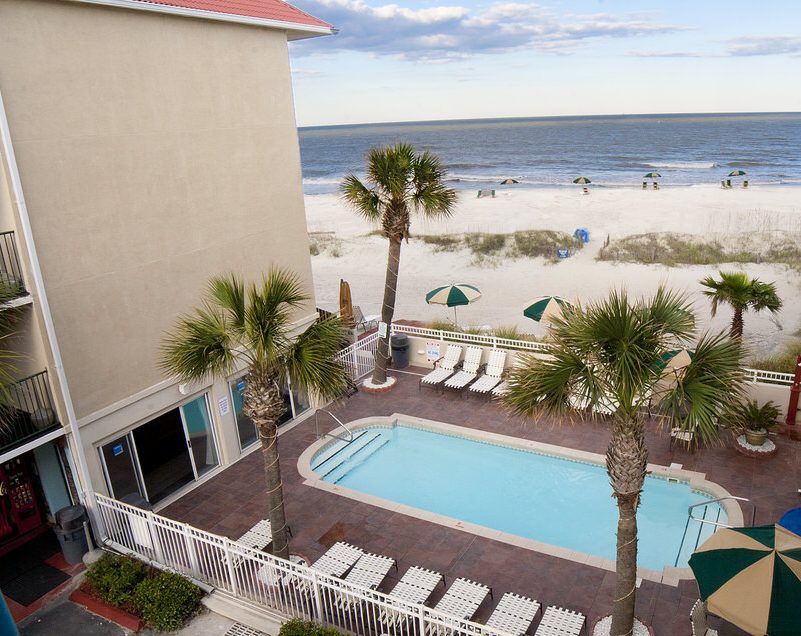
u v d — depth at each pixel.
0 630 6.79
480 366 18.56
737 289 14.93
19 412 10.67
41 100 10.22
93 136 11.10
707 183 72.69
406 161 16.27
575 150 123.50
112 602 9.78
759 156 99.00
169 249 12.79
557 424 15.66
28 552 11.55
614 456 7.41
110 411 11.85
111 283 11.71
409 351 20.05
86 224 11.15
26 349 10.89
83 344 11.32
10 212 9.98
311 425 16.45
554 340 7.76
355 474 14.48
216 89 13.46
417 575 9.77
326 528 11.94
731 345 7.50
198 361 8.84
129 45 11.56
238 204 14.34
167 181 12.59
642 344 6.94
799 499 11.94
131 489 12.62
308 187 96.19
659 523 11.92
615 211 56.06
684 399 7.40
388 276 17.58
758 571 6.79
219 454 14.64
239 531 12.08
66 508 11.25
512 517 12.48
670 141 130.12
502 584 10.08
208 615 9.50
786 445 13.85
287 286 9.22
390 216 16.98
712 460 13.48
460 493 13.47
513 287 36.09
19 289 10.28
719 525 11.30
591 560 10.55
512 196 68.81
